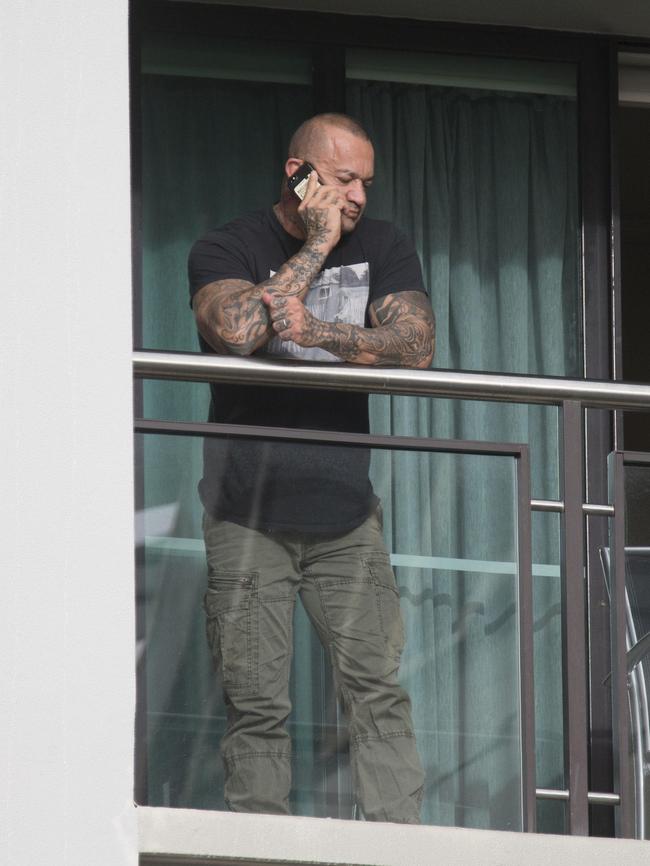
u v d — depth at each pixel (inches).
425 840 554.9
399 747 584.1
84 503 518.6
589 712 762.2
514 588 599.5
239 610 587.2
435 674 590.9
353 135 666.8
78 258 534.9
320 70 833.5
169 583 585.9
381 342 624.7
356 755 581.3
